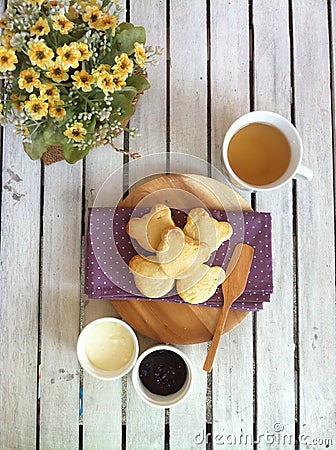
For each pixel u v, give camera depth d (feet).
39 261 2.04
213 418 2.02
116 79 1.69
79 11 1.76
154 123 2.10
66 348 2.01
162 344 2.00
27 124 1.77
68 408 1.99
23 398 1.99
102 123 1.82
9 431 1.98
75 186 2.06
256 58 2.15
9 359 2.00
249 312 1.99
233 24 2.15
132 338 1.93
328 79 2.17
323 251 2.10
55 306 2.02
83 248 2.04
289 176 1.92
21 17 1.67
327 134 2.15
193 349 2.02
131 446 1.99
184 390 1.91
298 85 2.15
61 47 1.69
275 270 2.07
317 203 2.12
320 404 2.05
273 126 1.95
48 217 2.05
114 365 1.95
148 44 2.12
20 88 1.68
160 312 1.96
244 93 2.13
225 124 2.12
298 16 2.18
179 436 2.00
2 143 2.07
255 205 2.10
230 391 2.03
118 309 1.95
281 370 2.05
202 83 2.12
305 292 2.08
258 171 1.97
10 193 2.05
